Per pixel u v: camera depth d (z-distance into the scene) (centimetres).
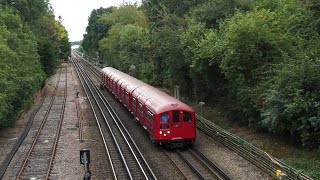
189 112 2288
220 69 2698
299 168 1744
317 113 1775
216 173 1814
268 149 2089
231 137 2216
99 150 2342
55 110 3778
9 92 2520
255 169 1875
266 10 2561
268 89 2075
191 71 3206
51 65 5753
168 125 2266
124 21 7369
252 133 2455
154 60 4619
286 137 2172
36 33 5631
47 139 2631
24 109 3631
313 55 1923
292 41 2314
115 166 2025
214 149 2252
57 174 1922
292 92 1877
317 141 1853
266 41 2288
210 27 3397
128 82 3647
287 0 2583
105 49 8375
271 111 1941
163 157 2166
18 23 3984
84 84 6012
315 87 1850
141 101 2723
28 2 5278
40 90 4812
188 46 3056
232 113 2723
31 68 3622
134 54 5847
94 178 1852
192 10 3806
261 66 2294
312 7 2081
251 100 2273
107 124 3022
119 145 2438
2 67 2578
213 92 3088
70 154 2264
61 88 5556
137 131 2817
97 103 4094
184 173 1875
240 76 2353
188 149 2291
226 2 3325
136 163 2050
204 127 2655
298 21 2292
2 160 2166
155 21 4991
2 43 2823
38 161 2136
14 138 2686
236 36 2327
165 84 4566
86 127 2998
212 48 2597
